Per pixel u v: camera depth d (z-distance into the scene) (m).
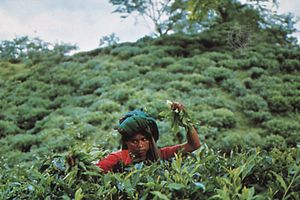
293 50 24.36
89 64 23.64
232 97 18.31
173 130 2.97
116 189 2.05
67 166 2.34
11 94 22.22
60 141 14.27
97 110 17.58
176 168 2.02
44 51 28.66
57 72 23.41
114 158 2.77
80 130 14.96
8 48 32.41
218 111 15.71
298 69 22.16
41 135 15.84
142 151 2.87
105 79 20.72
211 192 1.94
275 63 21.78
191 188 1.93
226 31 26.12
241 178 2.10
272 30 28.92
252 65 21.73
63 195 2.09
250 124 15.96
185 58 22.41
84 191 2.14
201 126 14.33
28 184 2.25
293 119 16.58
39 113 19.11
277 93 18.05
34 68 25.36
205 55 22.47
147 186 2.03
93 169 2.34
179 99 17.12
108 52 26.62
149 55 22.94
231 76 19.80
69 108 18.70
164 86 18.67
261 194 2.00
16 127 18.08
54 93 21.19
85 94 20.41
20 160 13.46
